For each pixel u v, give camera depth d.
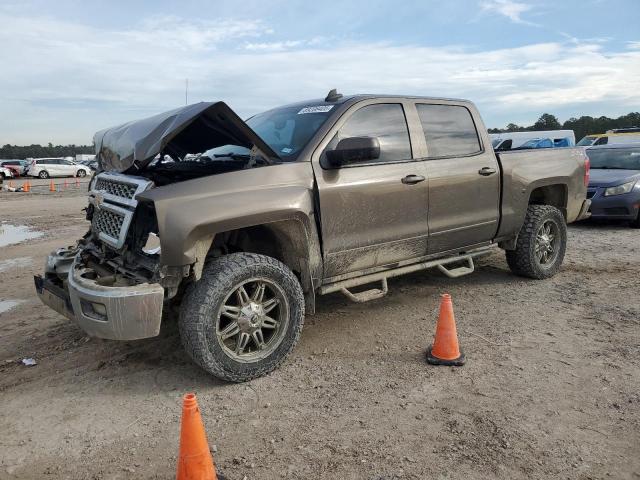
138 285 3.41
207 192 3.60
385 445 2.98
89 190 4.77
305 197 3.99
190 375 3.96
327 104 4.68
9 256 9.04
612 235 9.45
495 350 4.25
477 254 5.58
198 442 2.52
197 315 3.53
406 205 4.70
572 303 5.39
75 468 2.88
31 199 21.91
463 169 5.18
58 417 3.42
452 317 4.02
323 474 2.74
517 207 5.75
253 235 4.31
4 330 5.11
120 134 4.14
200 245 3.55
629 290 5.80
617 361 3.97
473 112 5.55
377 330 4.78
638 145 11.41
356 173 4.38
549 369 3.87
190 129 4.35
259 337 3.88
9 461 2.96
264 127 4.88
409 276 6.58
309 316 5.20
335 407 3.42
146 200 3.52
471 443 2.97
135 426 3.28
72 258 4.43
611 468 2.72
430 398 3.49
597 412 3.26
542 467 2.74
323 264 4.23
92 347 4.57
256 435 3.12
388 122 4.75
